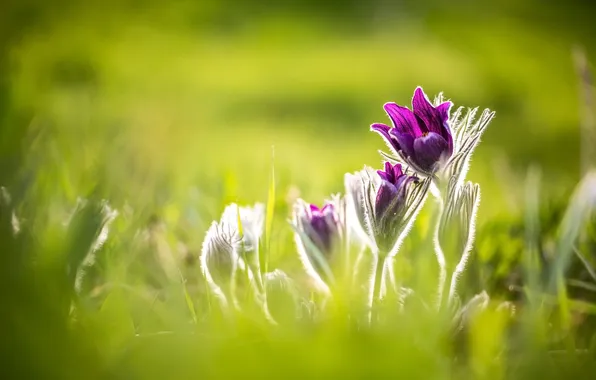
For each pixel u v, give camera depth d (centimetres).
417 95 92
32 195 106
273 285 93
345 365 82
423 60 420
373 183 94
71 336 84
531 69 388
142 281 105
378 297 94
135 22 438
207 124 268
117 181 123
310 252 97
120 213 112
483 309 90
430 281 97
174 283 100
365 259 106
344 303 89
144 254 110
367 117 303
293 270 109
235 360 83
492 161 183
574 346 91
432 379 84
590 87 121
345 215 97
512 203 123
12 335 83
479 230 114
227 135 252
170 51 425
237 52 451
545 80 367
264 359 82
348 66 406
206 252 95
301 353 82
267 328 87
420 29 492
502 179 146
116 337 87
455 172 93
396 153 93
